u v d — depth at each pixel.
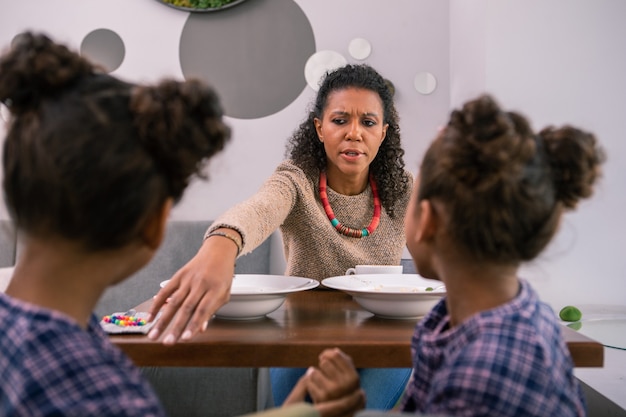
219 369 1.72
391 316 1.11
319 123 1.67
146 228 0.58
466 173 0.62
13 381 0.49
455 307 0.72
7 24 2.84
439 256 0.71
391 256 1.68
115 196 0.53
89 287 0.58
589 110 2.26
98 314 2.54
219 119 0.61
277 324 1.07
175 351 0.92
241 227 1.12
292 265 1.66
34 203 0.53
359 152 1.57
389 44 2.85
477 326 0.63
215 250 1.04
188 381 1.72
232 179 2.86
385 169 1.69
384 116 1.66
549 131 0.69
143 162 0.54
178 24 2.85
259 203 1.33
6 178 0.55
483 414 0.56
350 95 1.58
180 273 1.00
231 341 0.92
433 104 2.85
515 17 2.27
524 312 0.64
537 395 0.56
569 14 2.27
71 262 0.56
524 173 0.62
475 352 0.59
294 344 0.92
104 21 2.84
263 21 2.86
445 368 0.62
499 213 0.62
